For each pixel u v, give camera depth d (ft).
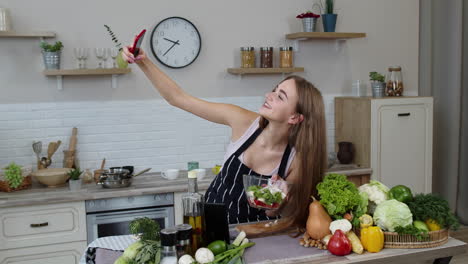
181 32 15.17
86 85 14.66
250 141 8.09
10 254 12.36
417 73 18.03
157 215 13.32
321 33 15.65
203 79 15.64
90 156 14.85
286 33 16.35
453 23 17.60
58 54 13.88
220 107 8.48
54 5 14.19
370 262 6.53
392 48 17.62
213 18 15.57
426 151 16.14
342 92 17.15
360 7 17.12
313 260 6.47
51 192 12.89
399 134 15.74
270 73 16.30
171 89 8.41
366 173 15.34
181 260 6.02
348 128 16.39
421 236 6.77
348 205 7.04
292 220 7.47
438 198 7.27
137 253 6.13
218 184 8.43
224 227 6.75
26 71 14.17
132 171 14.43
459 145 18.35
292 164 7.95
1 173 13.57
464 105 18.19
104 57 14.10
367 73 17.39
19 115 14.24
